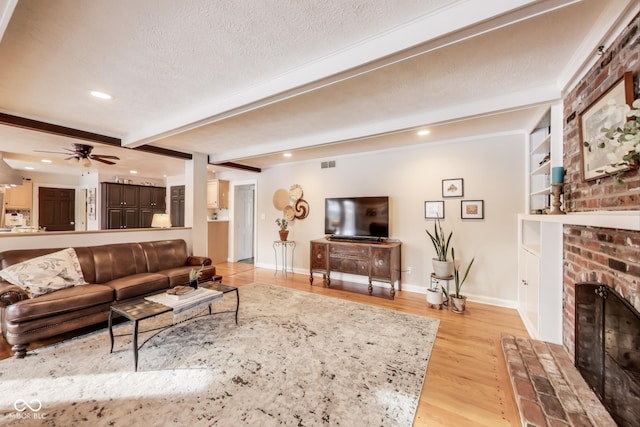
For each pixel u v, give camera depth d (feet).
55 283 8.99
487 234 12.32
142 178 24.48
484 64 6.40
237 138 12.80
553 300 7.97
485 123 10.70
